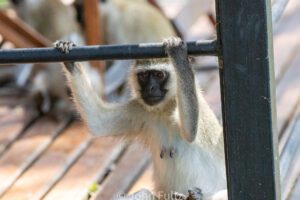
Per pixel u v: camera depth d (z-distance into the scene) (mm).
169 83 6043
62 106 10484
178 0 14805
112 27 12531
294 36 11641
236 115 4277
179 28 12273
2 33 9859
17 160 8859
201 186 6184
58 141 9453
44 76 10758
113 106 6258
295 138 6320
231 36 4203
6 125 10117
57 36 12242
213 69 11453
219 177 6215
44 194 7898
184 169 6168
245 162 4312
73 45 4531
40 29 12445
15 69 11867
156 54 4422
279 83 9844
